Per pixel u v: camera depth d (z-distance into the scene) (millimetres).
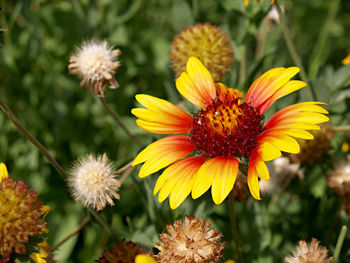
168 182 248
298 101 312
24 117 396
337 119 345
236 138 255
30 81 404
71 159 398
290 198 334
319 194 334
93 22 403
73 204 376
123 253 255
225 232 328
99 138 409
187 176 248
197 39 302
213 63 303
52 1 417
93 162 266
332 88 340
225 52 304
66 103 408
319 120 245
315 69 394
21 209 241
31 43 404
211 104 267
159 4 455
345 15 483
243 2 317
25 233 238
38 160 382
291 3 451
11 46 393
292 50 298
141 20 440
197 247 244
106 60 280
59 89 411
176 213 294
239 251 270
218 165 246
